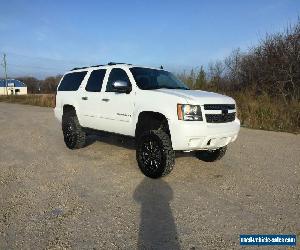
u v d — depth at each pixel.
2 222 3.81
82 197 4.65
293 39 17.61
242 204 4.44
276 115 13.34
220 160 6.97
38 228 3.67
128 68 6.46
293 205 4.43
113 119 6.52
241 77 20.83
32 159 6.95
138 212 4.14
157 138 5.38
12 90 84.12
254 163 6.78
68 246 3.29
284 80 17.09
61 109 8.20
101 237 3.48
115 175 5.76
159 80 6.53
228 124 5.56
